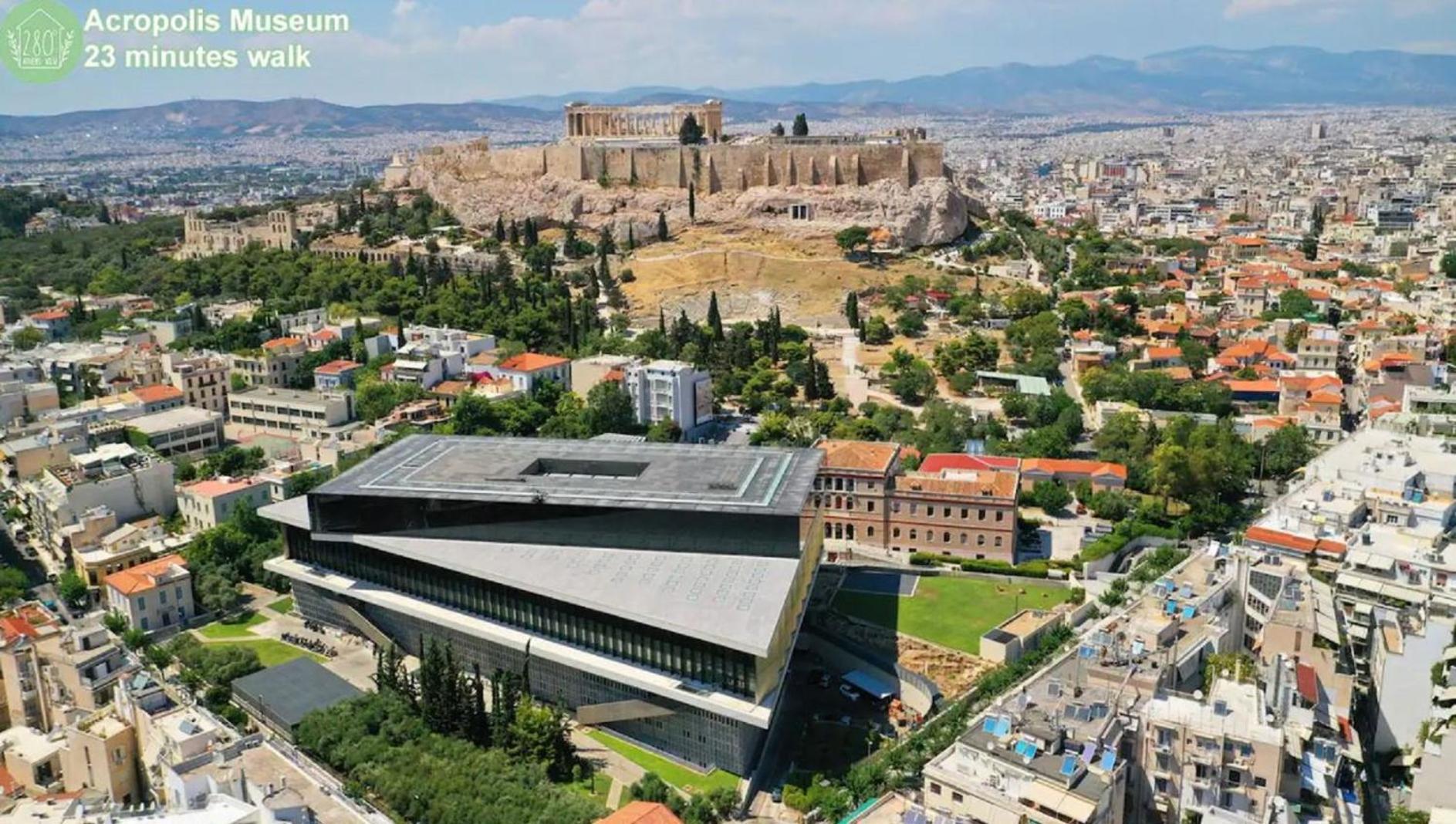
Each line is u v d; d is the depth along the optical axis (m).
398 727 187.88
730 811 175.62
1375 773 184.12
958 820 138.62
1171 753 148.75
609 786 184.00
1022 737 143.62
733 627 185.12
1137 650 171.38
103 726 176.75
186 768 156.38
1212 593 197.38
